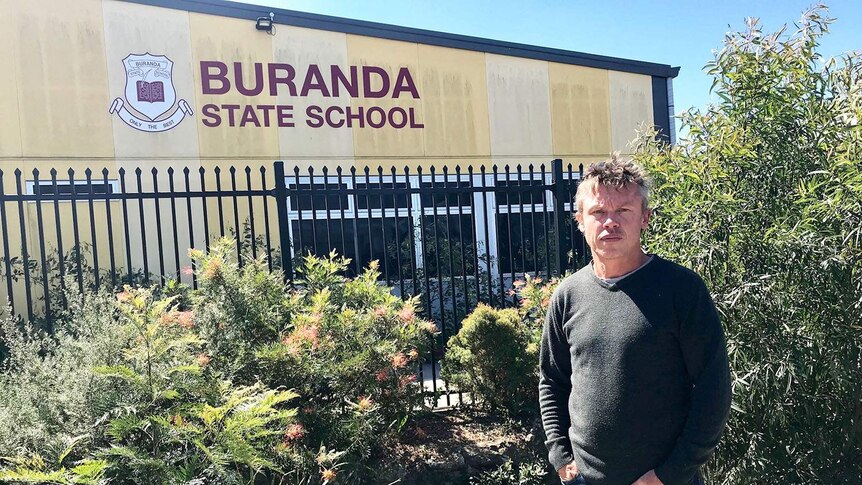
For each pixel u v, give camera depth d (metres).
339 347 3.44
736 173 2.94
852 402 2.80
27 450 2.45
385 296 3.93
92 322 2.91
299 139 7.55
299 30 7.54
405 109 8.00
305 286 4.64
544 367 2.31
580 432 2.04
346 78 7.74
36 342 3.01
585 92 8.84
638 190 2.00
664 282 1.92
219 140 7.22
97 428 2.55
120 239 6.76
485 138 8.34
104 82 6.77
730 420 2.90
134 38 6.89
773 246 2.68
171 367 2.65
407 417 3.51
